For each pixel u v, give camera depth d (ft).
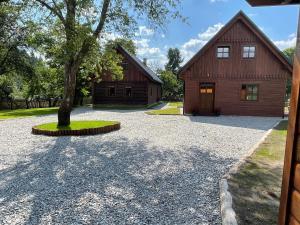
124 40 33.96
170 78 135.03
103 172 16.53
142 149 22.72
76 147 23.48
